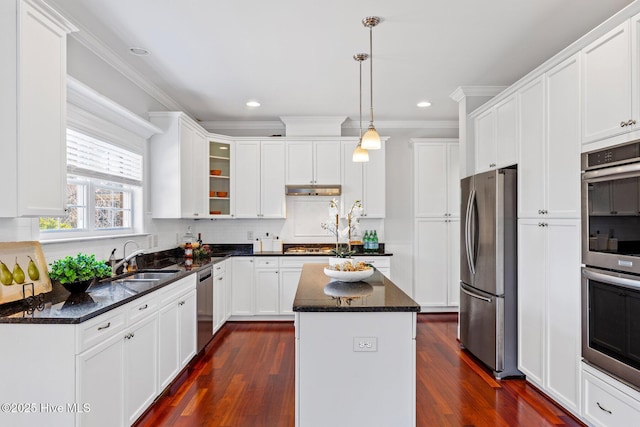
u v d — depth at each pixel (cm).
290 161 519
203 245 495
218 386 306
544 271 278
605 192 219
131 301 231
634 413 199
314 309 203
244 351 388
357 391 207
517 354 317
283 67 351
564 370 256
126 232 357
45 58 200
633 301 199
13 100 182
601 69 221
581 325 239
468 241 359
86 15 257
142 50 312
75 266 233
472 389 302
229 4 245
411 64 345
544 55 327
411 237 555
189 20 265
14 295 208
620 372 208
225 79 380
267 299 494
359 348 207
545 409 270
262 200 518
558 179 261
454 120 554
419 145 538
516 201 318
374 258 493
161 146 399
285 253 497
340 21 268
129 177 359
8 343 180
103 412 201
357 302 214
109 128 317
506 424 250
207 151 486
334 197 545
